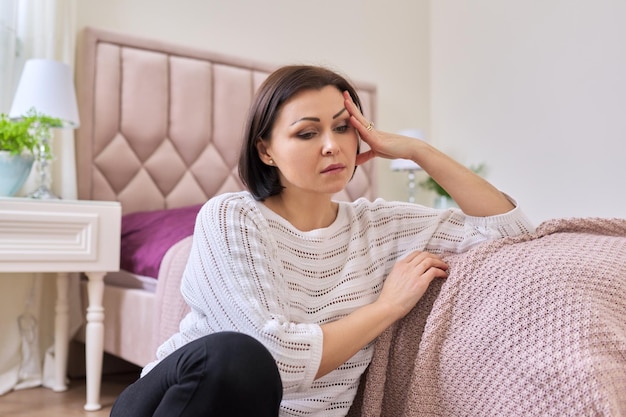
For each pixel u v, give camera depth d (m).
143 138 2.98
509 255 1.00
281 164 1.02
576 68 3.51
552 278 0.91
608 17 3.37
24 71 2.55
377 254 1.13
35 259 2.14
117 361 2.96
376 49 4.07
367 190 3.70
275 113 1.02
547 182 3.63
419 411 0.98
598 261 0.94
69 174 2.78
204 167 3.14
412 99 4.22
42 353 2.77
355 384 1.07
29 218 2.13
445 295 1.01
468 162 4.08
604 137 3.37
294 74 1.02
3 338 2.62
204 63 3.19
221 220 0.99
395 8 4.17
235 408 0.76
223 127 3.20
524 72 3.77
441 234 1.19
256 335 0.90
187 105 3.10
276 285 0.99
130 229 2.59
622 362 0.85
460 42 4.15
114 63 2.93
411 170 3.86
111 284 2.56
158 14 3.22
